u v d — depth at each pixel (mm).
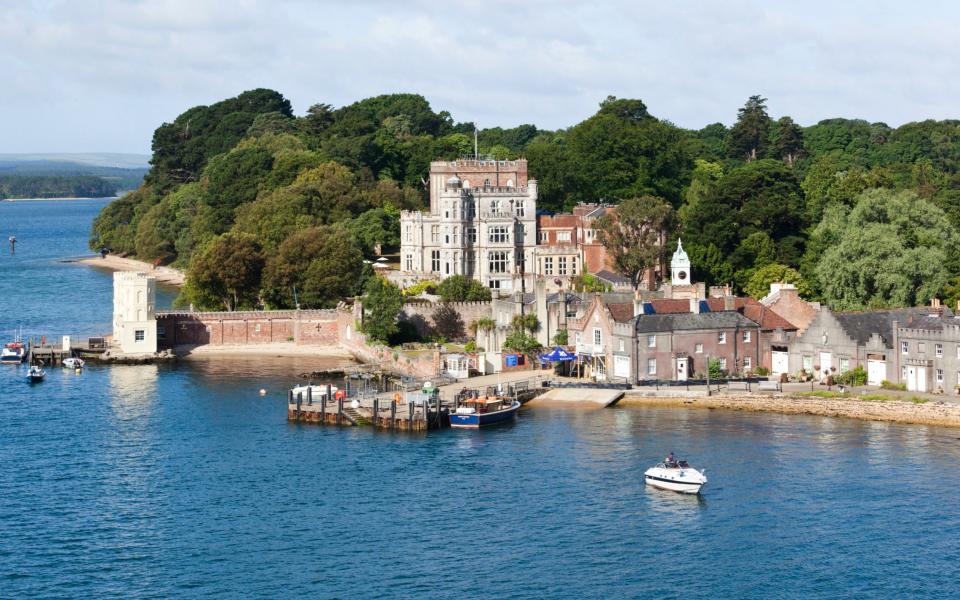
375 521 143875
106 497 154250
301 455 171250
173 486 158125
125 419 194750
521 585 126125
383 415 187500
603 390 198500
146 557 134500
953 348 182500
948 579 126500
